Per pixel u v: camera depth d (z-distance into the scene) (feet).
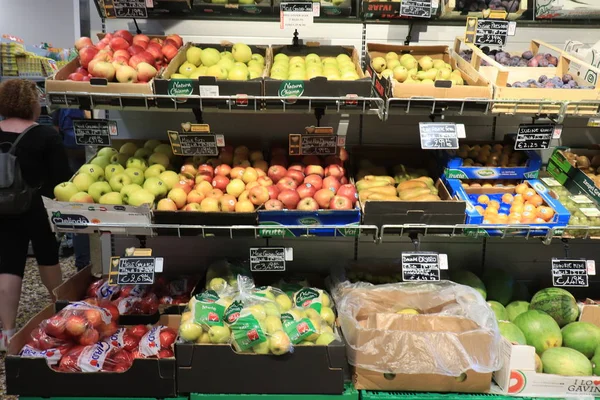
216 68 6.63
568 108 6.35
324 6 7.38
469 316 6.41
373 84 6.97
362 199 6.80
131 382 5.96
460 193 6.84
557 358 6.41
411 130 8.14
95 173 6.81
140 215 6.27
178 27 7.74
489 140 8.12
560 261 7.28
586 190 7.20
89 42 6.95
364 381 6.14
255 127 8.08
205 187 6.81
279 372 6.01
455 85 6.34
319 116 6.93
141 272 6.76
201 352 5.95
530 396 6.23
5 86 9.20
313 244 8.42
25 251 9.70
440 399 6.13
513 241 8.50
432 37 7.84
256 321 5.98
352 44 7.88
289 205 6.57
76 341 6.21
